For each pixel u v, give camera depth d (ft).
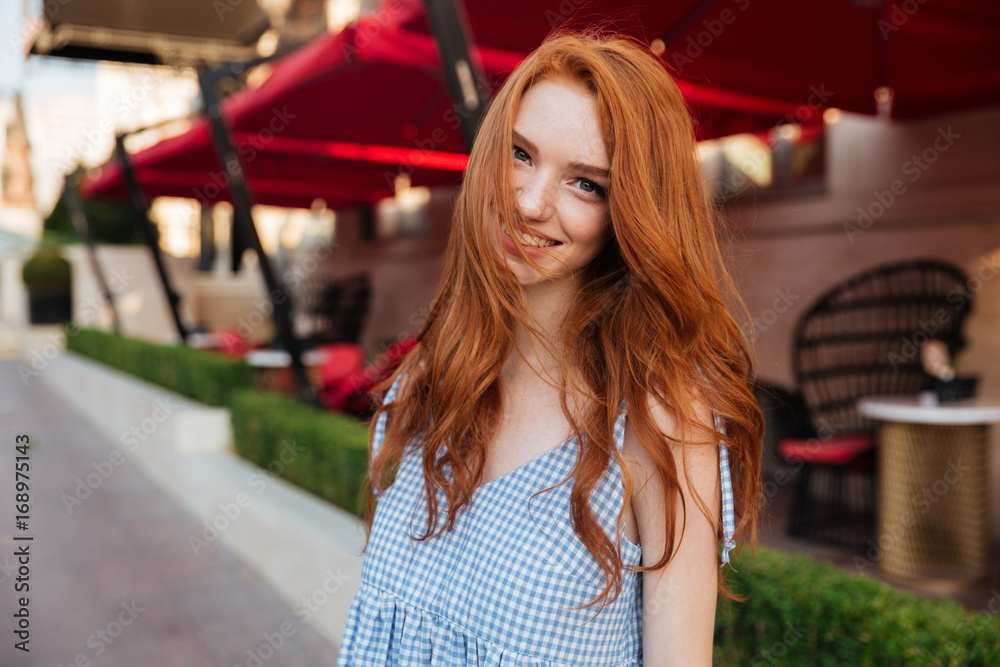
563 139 3.19
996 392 14.84
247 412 15.64
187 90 33.27
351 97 18.08
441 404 3.67
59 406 31.76
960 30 10.93
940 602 5.91
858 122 17.22
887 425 12.50
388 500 3.86
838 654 5.66
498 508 3.38
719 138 18.03
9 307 52.11
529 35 11.68
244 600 12.30
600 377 3.42
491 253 3.36
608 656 3.26
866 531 14.98
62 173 37.06
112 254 44.52
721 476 3.23
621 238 3.18
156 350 23.08
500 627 3.20
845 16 11.86
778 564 6.51
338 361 23.27
